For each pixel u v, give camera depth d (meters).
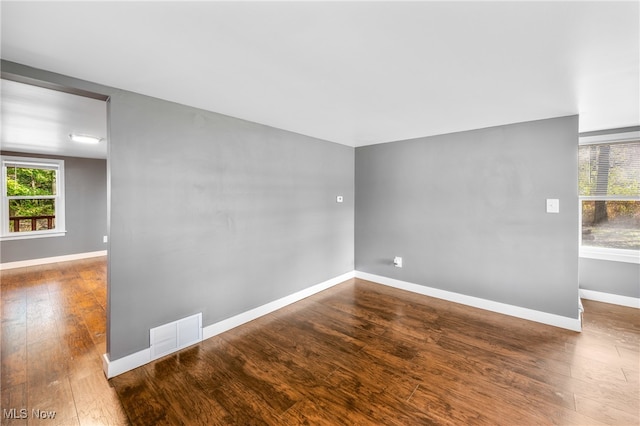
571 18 1.23
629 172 3.26
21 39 1.40
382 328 2.79
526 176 2.94
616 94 2.16
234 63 1.69
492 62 1.67
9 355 2.28
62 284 4.11
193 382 1.97
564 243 2.75
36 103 2.42
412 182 3.80
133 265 2.14
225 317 2.75
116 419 1.64
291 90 2.11
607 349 2.36
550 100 2.30
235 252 2.83
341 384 1.96
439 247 3.58
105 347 2.41
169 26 1.30
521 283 3.00
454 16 1.23
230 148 2.76
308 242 3.68
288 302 3.40
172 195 2.35
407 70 1.78
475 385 1.93
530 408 1.72
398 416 1.67
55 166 5.44
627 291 3.27
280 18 1.25
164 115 2.29
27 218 5.22
